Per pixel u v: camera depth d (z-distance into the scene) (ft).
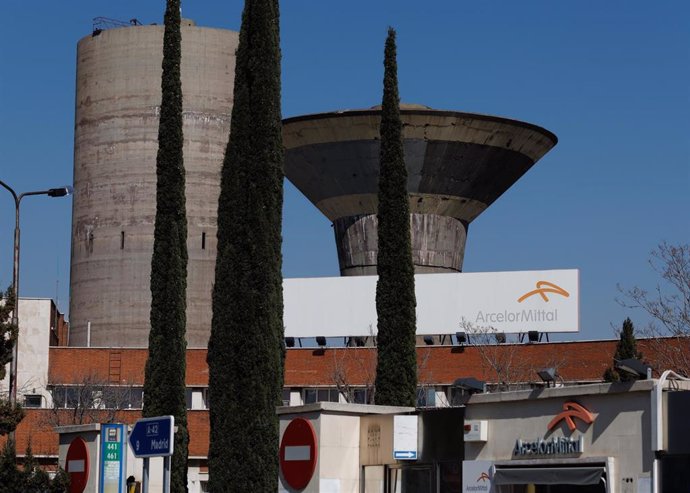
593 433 113.09
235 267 162.09
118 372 308.81
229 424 157.07
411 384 179.83
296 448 143.64
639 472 108.58
